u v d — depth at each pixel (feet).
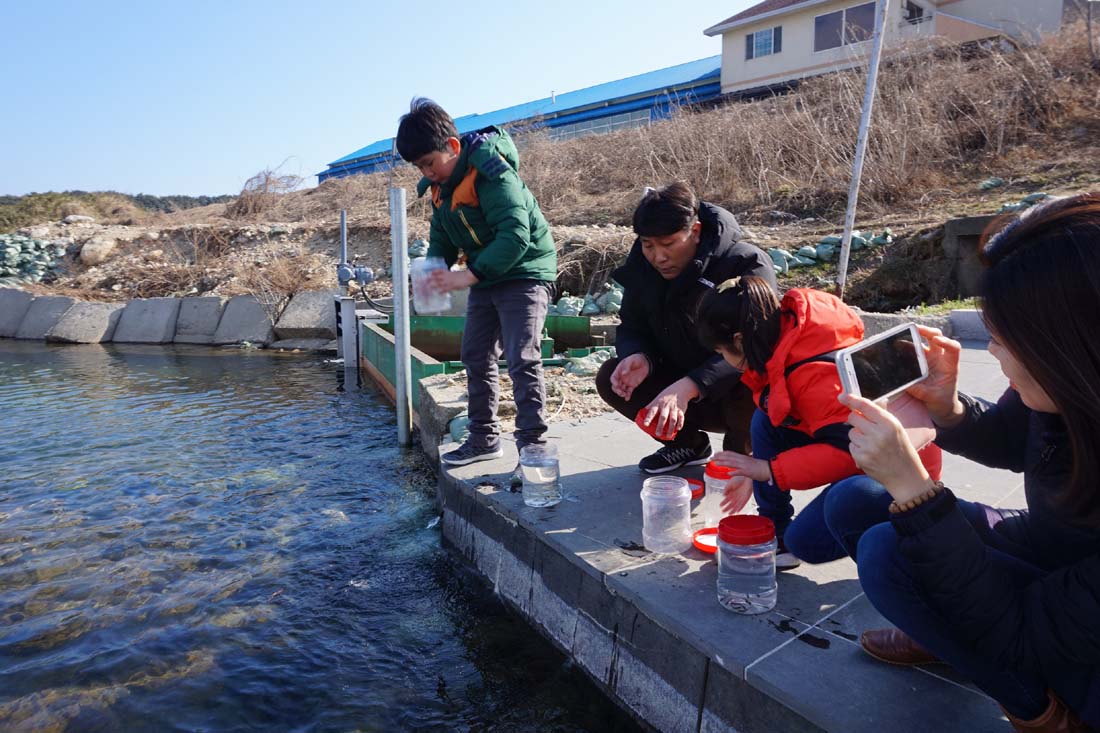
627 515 10.80
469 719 8.78
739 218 40.73
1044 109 41.52
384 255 51.85
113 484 17.69
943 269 29.43
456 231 12.69
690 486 11.75
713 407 11.53
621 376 11.42
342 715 8.87
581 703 9.02
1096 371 4.09
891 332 6.15
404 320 20.18
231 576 12.62
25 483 17.85
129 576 12.66
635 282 11.42
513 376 12.71
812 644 7.17
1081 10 44.78
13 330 52.26
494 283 12.59
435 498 16.28
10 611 11.49
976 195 36.24
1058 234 4.23
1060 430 5.04
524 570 10.96
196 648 10.34
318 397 28.40
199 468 18.93
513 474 12.89
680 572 8.89
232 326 46.80
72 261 61.00
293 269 50.62
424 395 19.45
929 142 40.14
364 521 15.08
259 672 9.73
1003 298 4.37
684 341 11.12
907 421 6.19
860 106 41.68
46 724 8.75
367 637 10.64
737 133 46.62
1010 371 4.82
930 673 6.64
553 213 48.26
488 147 11.84
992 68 43.68
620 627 8.77
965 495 10.82
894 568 5.72
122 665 9.93
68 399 28.48
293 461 19.49
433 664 9.95
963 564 4.92
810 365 7.27
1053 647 4.74
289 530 14.66
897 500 5.09
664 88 89.10
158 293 54.44
